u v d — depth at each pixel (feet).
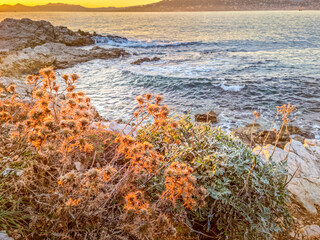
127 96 60.75
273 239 9.02
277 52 140.36
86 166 8.23
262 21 506.07
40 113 6.70
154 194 7.92
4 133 9.36
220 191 7.97
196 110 52.08
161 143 10.75
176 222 7.47
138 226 5.03
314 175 15.42
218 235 7.69
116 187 6.87
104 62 106.42
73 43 152.66
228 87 68.03
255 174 8.43
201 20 597.11
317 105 53.72
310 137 38.37
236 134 36.17
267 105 54.65
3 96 14.64
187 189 5.92
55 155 7.69
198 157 8.95
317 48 152.46
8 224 5.79
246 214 7.70
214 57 126.21
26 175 6.88
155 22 518.37
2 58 79.71
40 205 6.31
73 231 5.86
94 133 9.29
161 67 98.99
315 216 11.84
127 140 6.70
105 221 6.31
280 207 8.89
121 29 325.62
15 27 134.31
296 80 75.15
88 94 61.31
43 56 93.71
